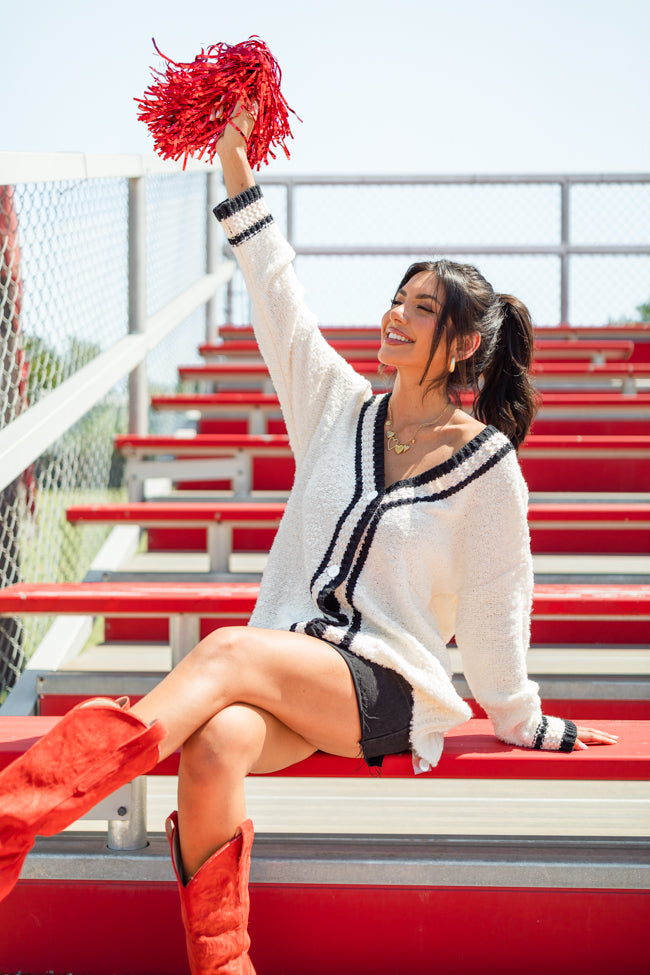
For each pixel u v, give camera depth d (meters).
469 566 1.60
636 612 2.17
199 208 5.28
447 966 1.69
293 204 6.15
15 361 2.56
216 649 1.40
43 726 1.73
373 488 1.63
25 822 1.24
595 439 3.60
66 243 2.97
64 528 3.03
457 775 1.55
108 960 1.71
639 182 6.06
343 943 1.69
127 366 3.45
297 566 1.69
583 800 2.07
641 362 5.72
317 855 1.70
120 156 3.26
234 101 1.76
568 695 2.34
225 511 2.88
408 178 6.13
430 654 1.56
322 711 1.47
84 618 2.82
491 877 1.68
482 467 1.60
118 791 1.70
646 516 2.83
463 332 1.66
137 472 3.54
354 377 1.78
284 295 1.78
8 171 2.28
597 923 1.68
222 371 4.59
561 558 3.25
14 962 1.71
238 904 1.35
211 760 1.35
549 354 5.05
